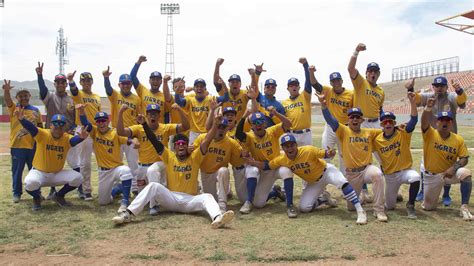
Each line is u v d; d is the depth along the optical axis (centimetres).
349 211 699
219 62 866
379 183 641
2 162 1338
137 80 869
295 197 824
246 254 484
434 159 665
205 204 630
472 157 1364
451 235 554
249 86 749
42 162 704
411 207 651
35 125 768
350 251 492
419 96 759
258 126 709
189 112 862
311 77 817
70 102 833
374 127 801
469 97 4659
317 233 567
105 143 721
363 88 791
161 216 660
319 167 682
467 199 654
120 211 661
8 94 770
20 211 693
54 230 586
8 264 462
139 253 491
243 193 757
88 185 798
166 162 682
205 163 712
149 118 725
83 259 476
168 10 4878
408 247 506
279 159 691
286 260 468
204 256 479
